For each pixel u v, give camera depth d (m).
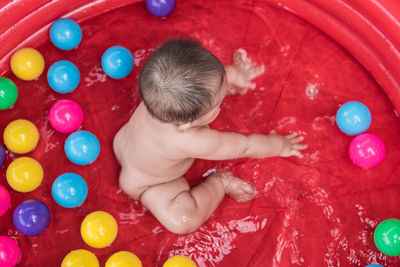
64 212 2.15
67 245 2.10
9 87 2.18
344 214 2.16
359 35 2.33
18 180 2.01
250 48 2.45
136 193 2.10
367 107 2.31
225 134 1.99
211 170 2.26
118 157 2.18
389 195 2.18
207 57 1.63
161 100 1.60
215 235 2.14
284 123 2.33
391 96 2.30
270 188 2.22
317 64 2.42
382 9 2.12
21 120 2.14
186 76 1.57
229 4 2.53
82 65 2.41
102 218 1.98
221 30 2.49
